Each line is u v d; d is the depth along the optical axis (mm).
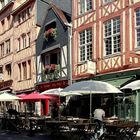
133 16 17266
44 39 25016
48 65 23938
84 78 20297
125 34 17688
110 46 18750
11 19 31281
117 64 18000
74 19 21781
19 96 20984
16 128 18359
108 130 12383
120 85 16922
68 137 14516
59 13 23406
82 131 13242
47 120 16172
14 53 30281
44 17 25250
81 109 20812
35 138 14602
